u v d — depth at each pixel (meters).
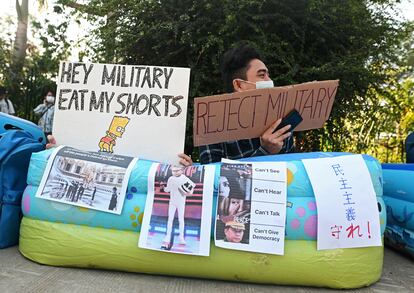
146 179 1.93
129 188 1.95
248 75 2.31
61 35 6.32
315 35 3.85
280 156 2.04
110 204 1.92
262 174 1.89
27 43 11.58
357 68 3.66
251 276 1.84
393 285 1.95
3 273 1.86
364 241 1.83
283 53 3.66
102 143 2.23
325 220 1.82
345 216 1.83
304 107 2.09
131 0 3.88
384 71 4.21
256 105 2.04
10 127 2.46
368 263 1.86
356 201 1.85
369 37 3.93
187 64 3.91
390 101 4.51
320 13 3.60
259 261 1.81
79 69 2.30
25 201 2.05
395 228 2.62
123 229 1.93
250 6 3.62
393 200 2.64
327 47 3.91
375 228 1.85
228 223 1.83
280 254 1.79
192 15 3.74
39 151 2.27
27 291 1.68
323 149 4.38
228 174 1.90
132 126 2.23
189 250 1.82
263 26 3.71
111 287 1.77
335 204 1.84
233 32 3.54
